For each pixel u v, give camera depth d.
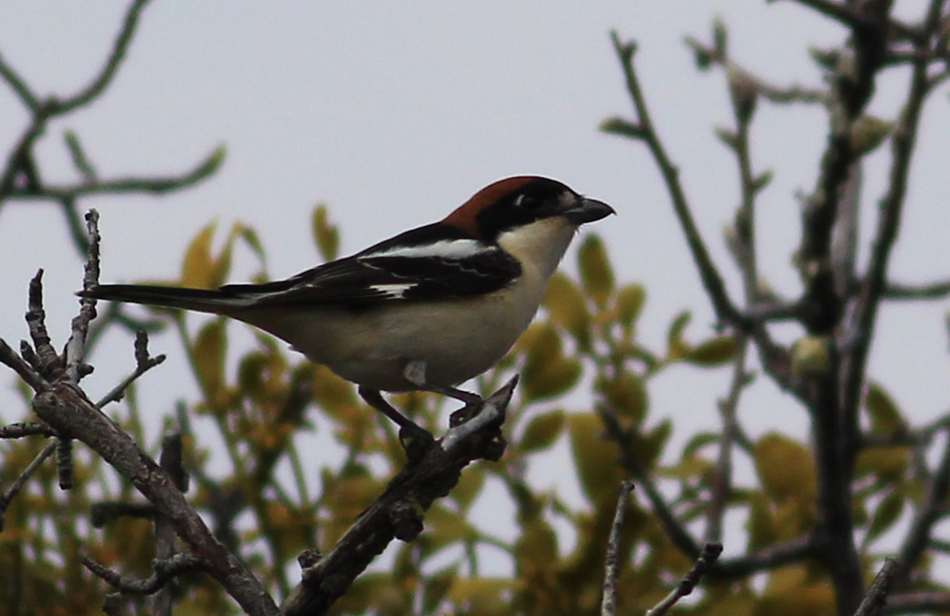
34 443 10.63
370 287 11.09
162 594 8.49
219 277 11.13
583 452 10.17
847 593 10.13
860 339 10.58
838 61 11.18
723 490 10.59
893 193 10.65
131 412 10.57
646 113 10.52
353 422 10.79
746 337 11.33
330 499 10.55
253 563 10.71
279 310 10.84
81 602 10.34
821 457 10.44
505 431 10.49
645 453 10.40
